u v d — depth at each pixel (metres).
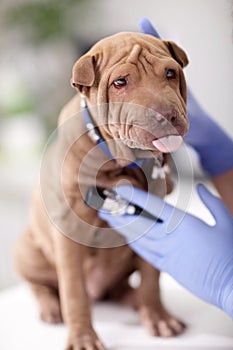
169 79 0.66
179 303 0.95
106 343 0.81
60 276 0.85
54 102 2.54
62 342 0.81
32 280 1.04
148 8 2.08
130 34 0.72
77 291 0.83
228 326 0.84
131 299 0.96
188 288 0.81
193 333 0.82
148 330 0.84
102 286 0.97
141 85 0.65
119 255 0.92
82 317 0.82
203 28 1.52
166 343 0.79
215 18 1.50
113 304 0.99
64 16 2.57
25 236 1.07
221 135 0.90
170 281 1.08
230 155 0.90
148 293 0.89
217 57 1.39
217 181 0.91
